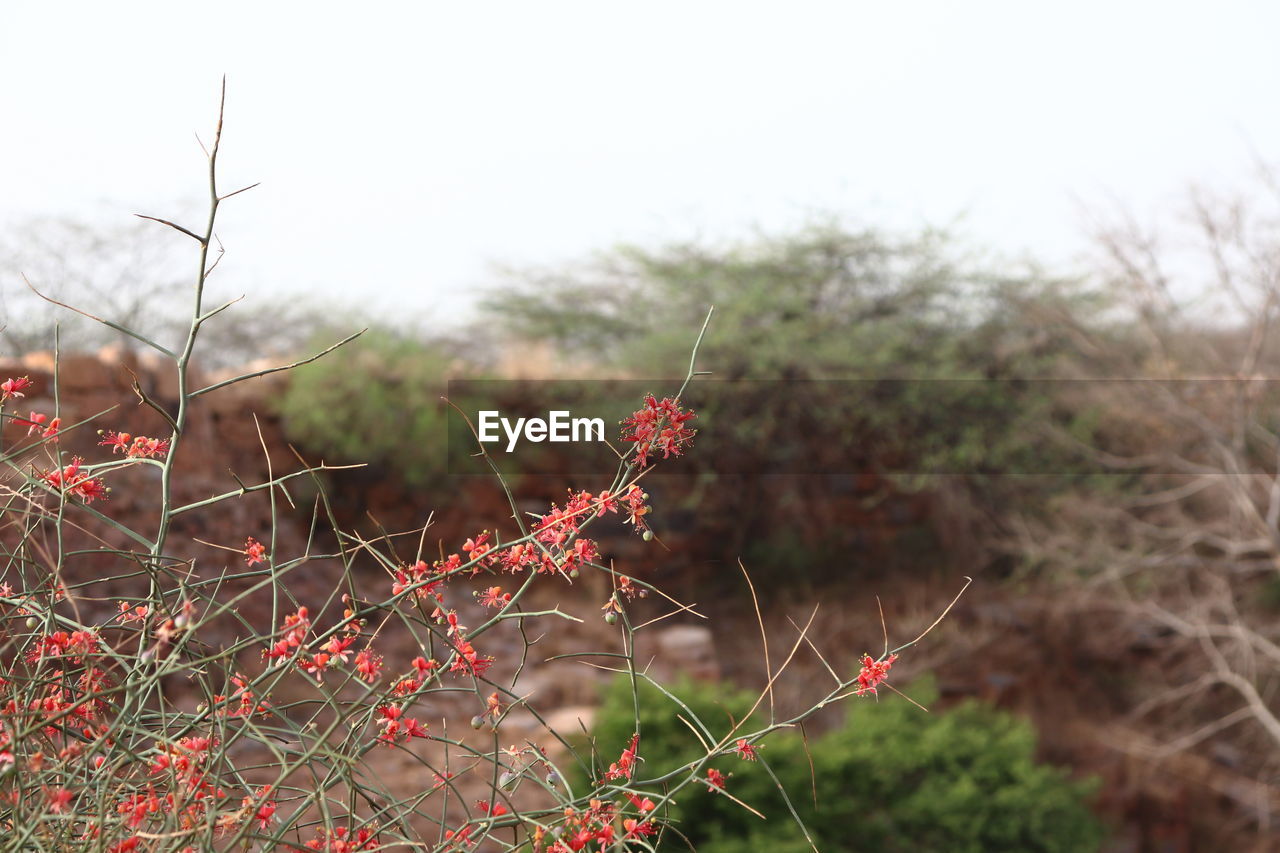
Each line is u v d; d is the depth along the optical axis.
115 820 1.19
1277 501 9.82
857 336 12.85
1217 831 10.16
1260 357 10.35
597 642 8.05
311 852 1.19
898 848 5.27
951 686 10.70
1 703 1.23
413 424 10.30
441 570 1.38
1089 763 10.33
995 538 12.90
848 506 12.99
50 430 1.40
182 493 7.04
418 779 4.09
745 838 4.51
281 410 9.93
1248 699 10.45
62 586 1.26
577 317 14.73
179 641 1.18
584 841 1.27
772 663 10.04
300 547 8.98
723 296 12.95
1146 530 11.02
